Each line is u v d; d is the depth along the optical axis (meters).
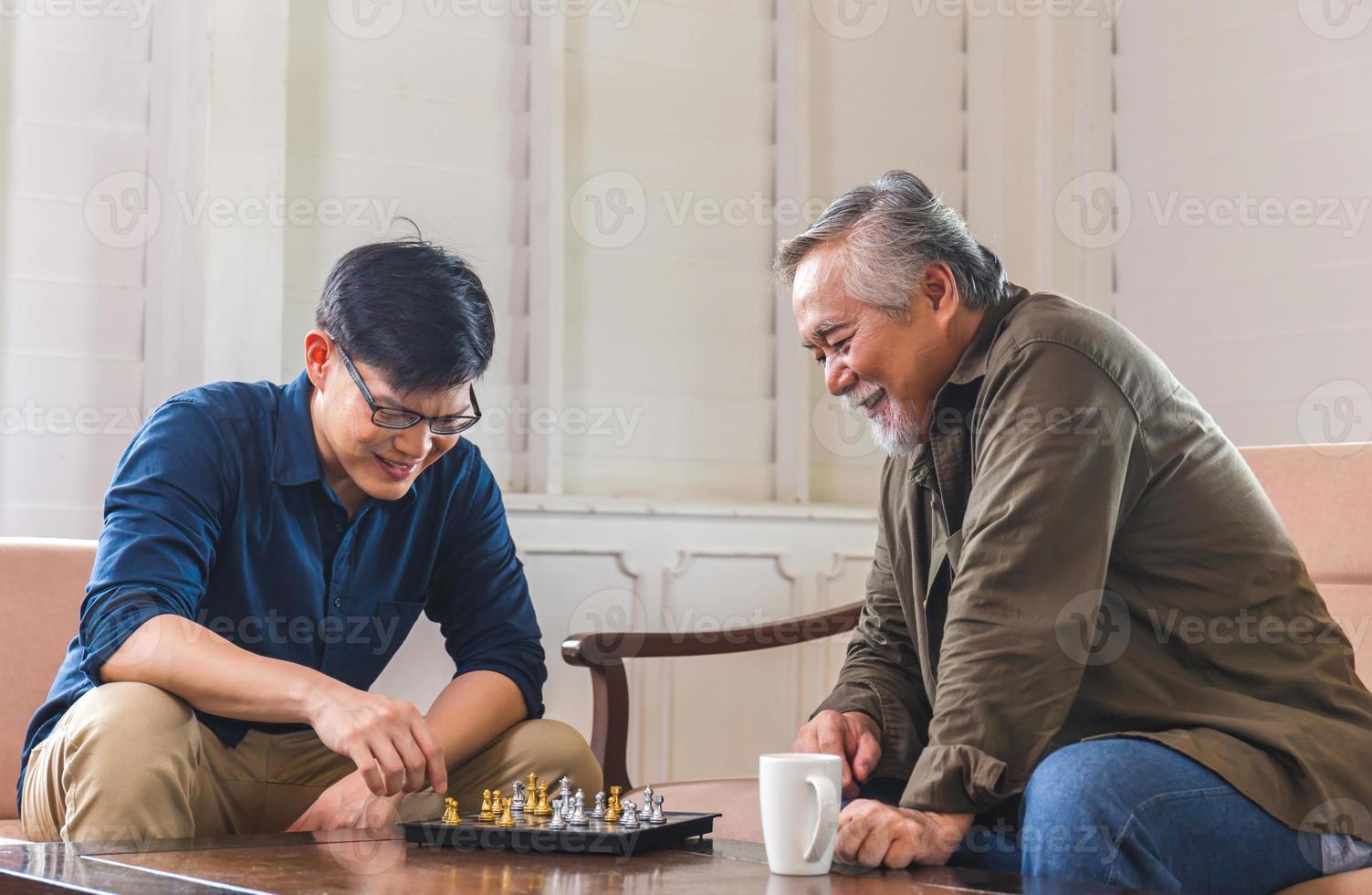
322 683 1.31
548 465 2.62
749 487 2.91
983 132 3.11
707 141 2.89
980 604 1.22
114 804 1.26
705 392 2.87
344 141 2.50
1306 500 1.69
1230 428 2.90
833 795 1.05
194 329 2.27
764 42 2.97
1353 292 2.72
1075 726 1.29
